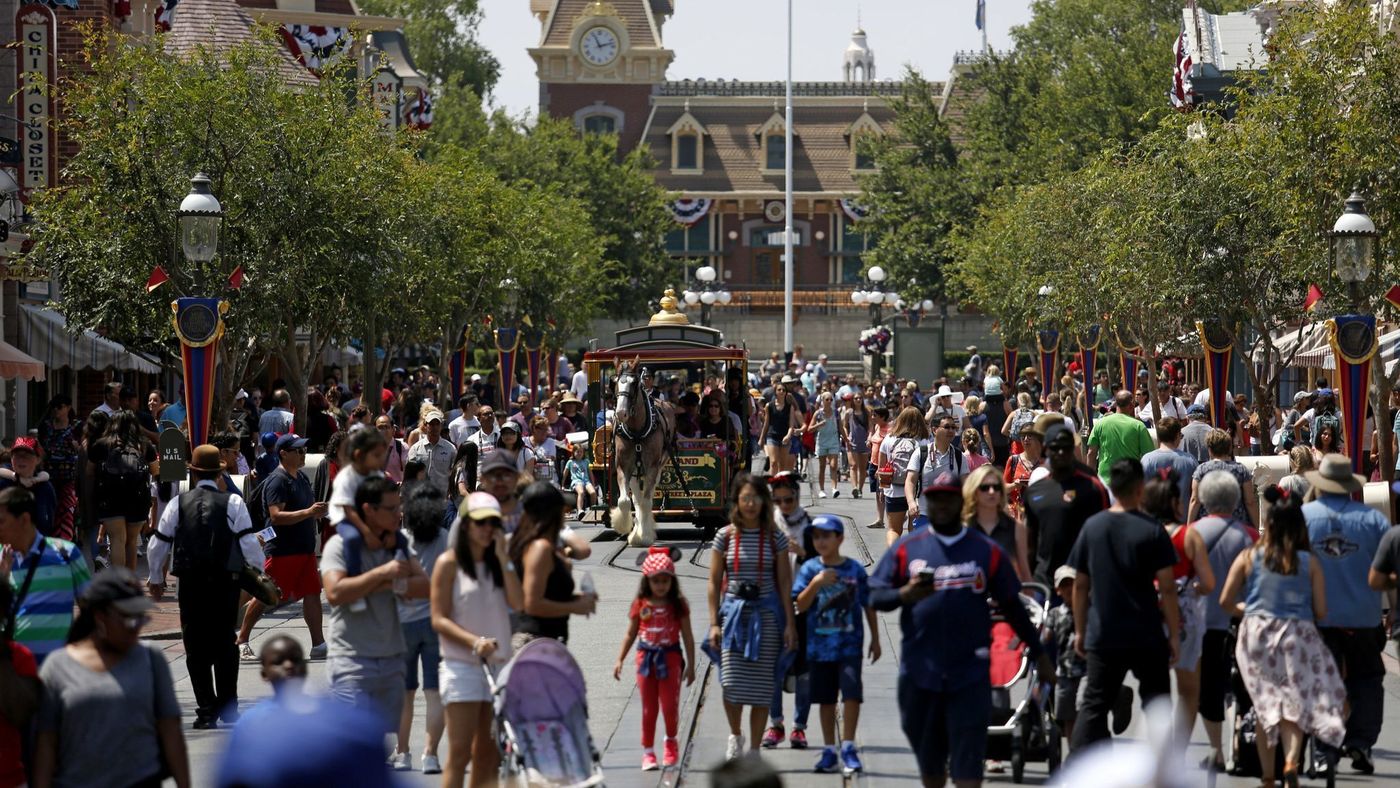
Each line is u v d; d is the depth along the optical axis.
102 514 37.41
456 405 88.06
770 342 183.88
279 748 6.43
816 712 26.34
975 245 117.19
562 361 119.88
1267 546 19.86
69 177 56.66
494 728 17.52
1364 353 38.28
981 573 17.89
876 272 139.62
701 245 197.00
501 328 88.38
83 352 63.03
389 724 19.53
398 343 79.19
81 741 15.63
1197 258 59.00
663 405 50.00
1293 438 55.34
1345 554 21.17
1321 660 19.70
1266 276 58.97
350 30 62.50
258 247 53.97
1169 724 6.38
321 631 31.14
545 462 51.69
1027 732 20.89
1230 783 21.03
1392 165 48.09
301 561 30.67
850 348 182.75
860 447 69.25
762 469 85.38
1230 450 28.88
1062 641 20.70
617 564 45.78
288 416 51.50
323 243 54.22
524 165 153.75
